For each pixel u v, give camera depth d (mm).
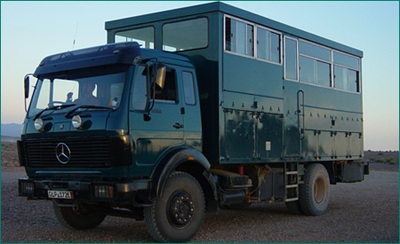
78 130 8719
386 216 12727
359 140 15578
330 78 14242
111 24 11602
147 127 8789
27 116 9656
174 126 9258
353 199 16641
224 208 14000
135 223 11352
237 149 10438
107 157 8477
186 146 9414
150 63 8898
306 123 12969
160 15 10859
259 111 11188
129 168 8469
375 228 10883
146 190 8656
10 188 17703
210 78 10094
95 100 8883
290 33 12484
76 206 9648
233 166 11109
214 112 10016
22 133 9641
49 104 9430
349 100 15102
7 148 40844
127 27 11367
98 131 8508
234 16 10562
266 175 11656
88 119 8664
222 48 10172
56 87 9461
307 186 12867
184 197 9172
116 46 8945
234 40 10547
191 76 9773
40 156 9320
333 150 14125
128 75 8656
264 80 11445
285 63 12258
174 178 9086
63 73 9406
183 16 10547
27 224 10922
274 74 11812
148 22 11031
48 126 9148
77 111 8898
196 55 10312
